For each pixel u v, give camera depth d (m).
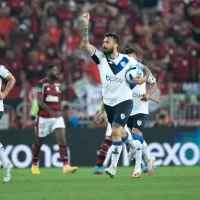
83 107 68.56
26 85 70.94
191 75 81.94
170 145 64.94
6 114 67.00
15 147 63.03
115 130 39.16
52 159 63.22
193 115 67.81
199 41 90.75
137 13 90.50
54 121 52.50
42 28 84.62
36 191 32.38
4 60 77.88
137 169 41.94
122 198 28.33
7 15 85.00
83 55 80.25
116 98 39.34
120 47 83.38
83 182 38.47
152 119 67.56
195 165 65.19
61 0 88.12
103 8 87.62
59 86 53.44
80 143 63.97
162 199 27.72
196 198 27.91
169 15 91.25
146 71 42.06
